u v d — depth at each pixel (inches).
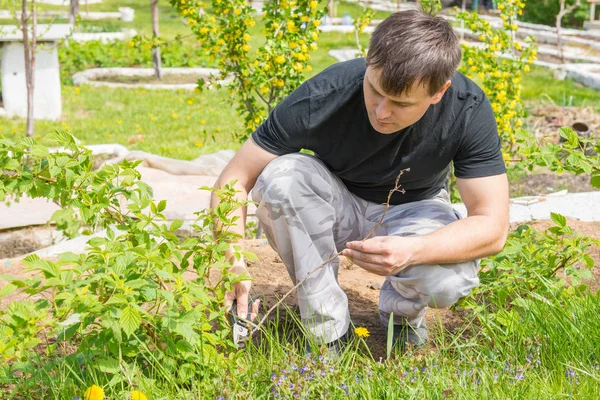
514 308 116.8
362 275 142.4
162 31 754.8
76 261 86.3
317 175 99.7
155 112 398.6
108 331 87.9
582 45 730.2
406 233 102.6
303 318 102.6
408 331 108.4
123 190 101.2
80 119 375.9
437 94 90.0
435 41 86.2
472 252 96.3
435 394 89.1
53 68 368.2
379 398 90.0
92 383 89.6
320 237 100.3
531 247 118.7
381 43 86.6
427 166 102.6
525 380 93.9
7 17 735.7
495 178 100.1
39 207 208.7
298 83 202.5
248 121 209.9
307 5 199.6
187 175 253.9
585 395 90.6
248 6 202.1
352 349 106.0
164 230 97.0
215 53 209.6
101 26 772.0
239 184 102.4
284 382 88.6
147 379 89.4
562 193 198.1
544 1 933.2
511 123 266.2
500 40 233.1
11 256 194.2
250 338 99.0
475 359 101.9
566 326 105.7
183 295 86.3
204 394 89.0
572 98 443.5
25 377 91.4
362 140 99.9
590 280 135.1
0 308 117.9
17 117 363.3
